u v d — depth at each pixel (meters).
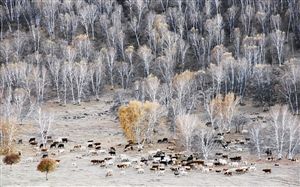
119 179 129.00
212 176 134.25
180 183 124.38
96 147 179.25
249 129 194.12
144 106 190.25
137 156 166.38
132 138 187.50
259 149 164.62
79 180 126.88
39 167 129.00
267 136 181.62
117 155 168.50
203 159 161.00
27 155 170.50
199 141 173.00
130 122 187.12
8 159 148.00
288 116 193.50
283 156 162.88
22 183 122.19
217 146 177.75
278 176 133.88
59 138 195.00
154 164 151.75
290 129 164.50
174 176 134.12
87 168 145.38
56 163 138.12
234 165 148.75
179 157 163.75
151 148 180.38
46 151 175.50
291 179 130.50
